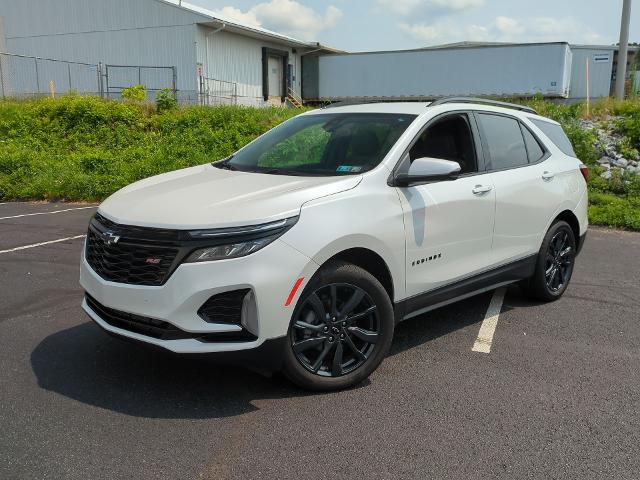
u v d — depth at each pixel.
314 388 3.81
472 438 3.37
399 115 4.68
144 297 3.43
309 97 35.53
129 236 3.54
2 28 28.94
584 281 6.70
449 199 4.46
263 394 3.82
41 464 3.03
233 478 2.96
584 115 16.50
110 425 3.41
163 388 3.87
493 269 5.02
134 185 4.43
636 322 5.36
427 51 26.78
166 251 3.41
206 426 3.42
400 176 4.16
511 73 25.33
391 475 3.01
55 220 9.88
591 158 13.49
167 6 26.17
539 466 3.12
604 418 3.63
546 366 4.37
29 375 4.03
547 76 24.72
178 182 4.28
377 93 28.17
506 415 3.64
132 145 16.33
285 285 3.46
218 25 26.55
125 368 4.15
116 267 3.59
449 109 4.84
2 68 28.58
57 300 5.63
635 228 9.80
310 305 3.70
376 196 3.99
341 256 3.88
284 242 3.48
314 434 3.37
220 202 3.64
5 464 3.02
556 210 5.63
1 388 3.83
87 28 27.62
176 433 3.34
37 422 3.43
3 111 17.75
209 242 3.37
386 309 3.99
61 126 17.14
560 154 5.98
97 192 12.19
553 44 24.33
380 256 3.97
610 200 11.31
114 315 3.66
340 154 4.44
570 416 3.64
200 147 15.26
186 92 26.44
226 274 3.35
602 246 8.61
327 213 3.70
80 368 4.14
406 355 4.53
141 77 27.11
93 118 17.12
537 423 3.55
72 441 3.24
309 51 34.41
